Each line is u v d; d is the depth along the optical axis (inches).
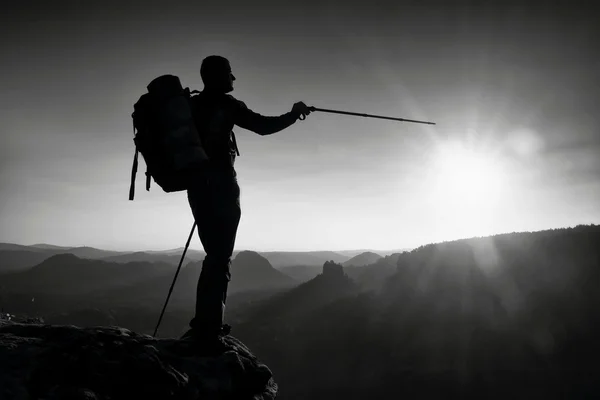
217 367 132.3
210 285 145.5
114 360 110.1
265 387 153.3
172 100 131.1
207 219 141.7
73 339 111.3
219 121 140.3
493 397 4849.9
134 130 137.3
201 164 125.3
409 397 5147.6
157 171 132.1
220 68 146.0
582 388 4773.6
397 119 203.3
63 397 94.1
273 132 154.6
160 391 111.7
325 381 6205.7
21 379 93.7
